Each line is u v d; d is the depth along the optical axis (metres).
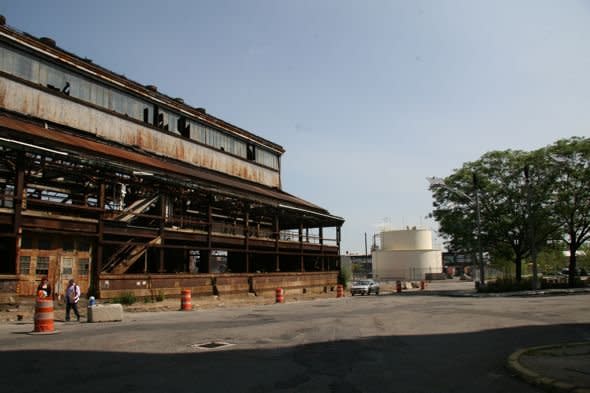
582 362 8.34
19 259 20.61
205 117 41.00
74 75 30.30
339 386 7.23
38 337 12.27
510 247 45.88
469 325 15.07
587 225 42.25
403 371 8.29
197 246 32.62
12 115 26.09
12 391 6.84
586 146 40.34
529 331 13.51
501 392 6.91
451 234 46.50
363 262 127.38
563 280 44.31
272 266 44.06
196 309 23.44
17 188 20.34
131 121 33.69
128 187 29.19
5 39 26.36
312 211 44.53
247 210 35.50
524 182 42.81
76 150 22.95
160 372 8.09
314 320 16.89
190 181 29.47
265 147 49.91
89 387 7.07
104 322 16.61
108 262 25.09
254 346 10.92
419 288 58.41
